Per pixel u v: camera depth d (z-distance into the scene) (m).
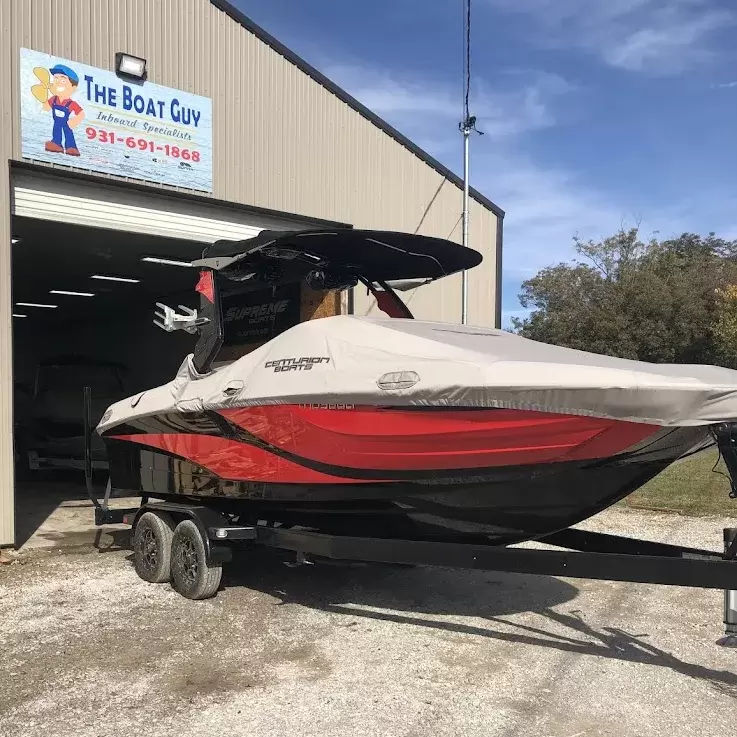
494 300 13.09
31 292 15.67
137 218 8.88
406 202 11.62
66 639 4.70
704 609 5.37
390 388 4.31
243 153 9.60
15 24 7.64
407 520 4.79
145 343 16.77
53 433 12.76
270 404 4.97
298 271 6.16
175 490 6.04
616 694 3.85
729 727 3.48
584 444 3.94
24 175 7.96
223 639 4.70
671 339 31.08
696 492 10.74
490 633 4.83
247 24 9.61
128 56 8.38
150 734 3.39
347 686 3.94
